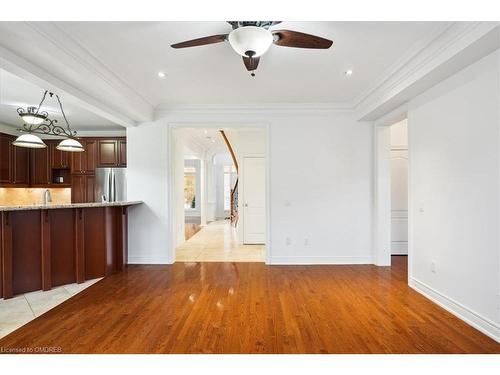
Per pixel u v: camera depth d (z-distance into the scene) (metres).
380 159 4.95
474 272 2.73
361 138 5.09
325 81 4.00
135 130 5.17
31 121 4.17
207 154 11.73
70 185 6.61
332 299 3.43
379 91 4.07
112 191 6.25
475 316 2.72
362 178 5.09
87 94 3.77
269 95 4.58
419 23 2.60
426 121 3.47
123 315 3.00
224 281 4.12
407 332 2.64
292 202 5.10
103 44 2.96
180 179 6.89
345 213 5.09
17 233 3.60
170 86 4.15
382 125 4.91
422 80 3.15
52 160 6.68
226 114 5.12
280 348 2.38
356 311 3.09
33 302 3.36
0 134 6.01
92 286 3.92
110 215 4.53
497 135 2.46
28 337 2.55
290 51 3.14
